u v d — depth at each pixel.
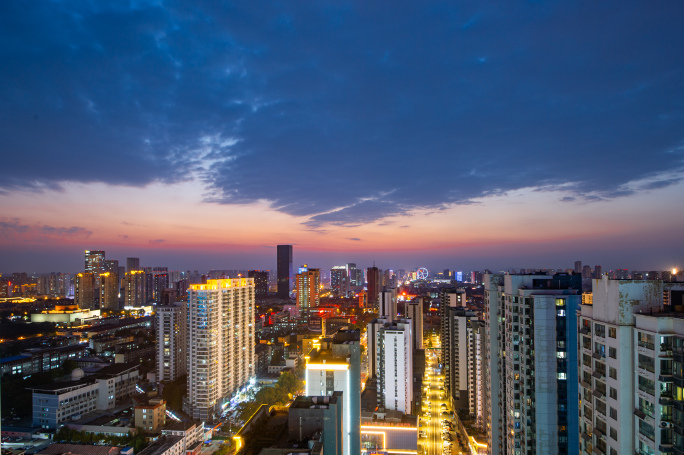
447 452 182.88
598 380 70.69
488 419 158.00
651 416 59.50
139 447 182.25
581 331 77.12
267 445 70.50
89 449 168.50
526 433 108.25
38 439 199.00
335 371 123.75
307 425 71.31
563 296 104.75
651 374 59.75
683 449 54.75
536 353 105.12
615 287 66.25
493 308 140.12
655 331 59.19
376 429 174.25
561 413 103.50
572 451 102.12
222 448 187.88
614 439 66.12
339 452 74.81
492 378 138.50
